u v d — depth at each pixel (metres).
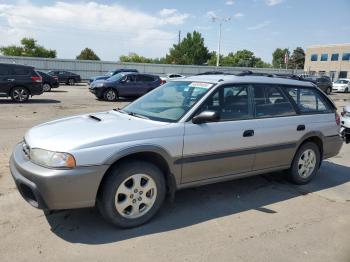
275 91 5.12
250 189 5.26
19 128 9.38
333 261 3.38
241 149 4.58
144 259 3.29
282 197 5.00
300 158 5.44
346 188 5.51
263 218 4.27
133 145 3.69
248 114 4.73
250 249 3.53
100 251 3.39
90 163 3.48
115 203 3.71
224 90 4.55
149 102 4.84
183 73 47.34
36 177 3.41
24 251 3.35
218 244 3.61
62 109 14.07
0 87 15.11
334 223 4.21
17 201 4.43
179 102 4.48
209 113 4.08
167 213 4.30
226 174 4.56
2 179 5.18
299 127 5.22
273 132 4.88
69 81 34.72
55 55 76.94
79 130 3.81
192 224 4.03
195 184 4.31
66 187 3.40
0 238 3.56
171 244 3.57
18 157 3.80
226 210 4.46
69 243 3.52
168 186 4.18
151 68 45.59
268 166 5.01
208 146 4.24
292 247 3.61
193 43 78.88
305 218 4.32
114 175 3.65
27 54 73.44
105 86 18.16
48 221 3.96
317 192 5.28
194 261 3.29
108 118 4.35
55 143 3.54
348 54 69.12
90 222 3.97
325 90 32.50
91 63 42.19
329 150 5.83
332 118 5.79
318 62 74.69
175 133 4.00
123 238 3.65
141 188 3.87
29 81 15.77
